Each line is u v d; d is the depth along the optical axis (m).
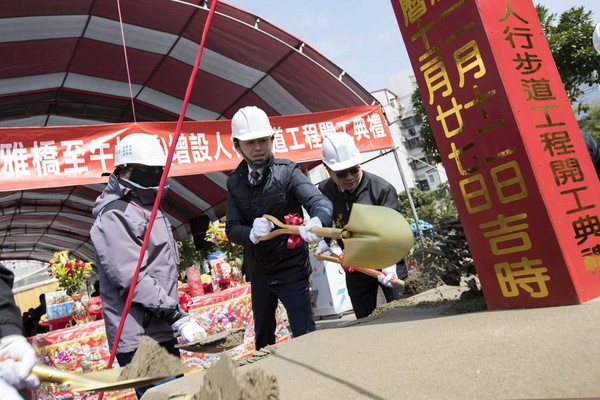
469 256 2.08
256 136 2.73
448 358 1.12
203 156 6.12
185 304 4.62
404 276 3.78
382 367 1.22
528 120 1.55
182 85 8.12
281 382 1.36
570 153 1.58
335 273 8.00
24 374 1.02
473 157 1.68
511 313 1.53
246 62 7.40
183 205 11.17
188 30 6.73
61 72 7.43
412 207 7.07
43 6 5.91
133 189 2.51
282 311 6.16
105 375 1.13
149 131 5.86
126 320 2.34
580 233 1.51
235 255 6.00
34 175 5.23
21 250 18.67
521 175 1.54
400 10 1.91
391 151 7.31
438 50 1.75
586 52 13.27
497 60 1.57
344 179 3.52
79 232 16.50
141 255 2.02
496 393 0.82
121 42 6.90
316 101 8.14
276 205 2.82
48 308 4.93
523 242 1.56
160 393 1.52
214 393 0.97
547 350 0.98
